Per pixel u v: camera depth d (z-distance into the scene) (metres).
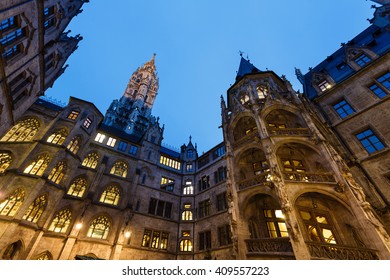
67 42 29.28
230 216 15.05
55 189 20.97
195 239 25.16
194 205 28.83
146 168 30.80
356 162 16.55
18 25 16.92
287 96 21.00
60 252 19.52
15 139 23.23
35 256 18.14
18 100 20.50
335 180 13.42
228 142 20.30
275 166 14.61
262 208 16.92
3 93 16.97
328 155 14.54
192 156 36.12
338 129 19.53
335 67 25.39
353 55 23.39
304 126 17.83
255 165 19.70
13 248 17.12
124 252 22.22
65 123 25.20
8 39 16.42
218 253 21.64
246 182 16.72
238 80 27.52
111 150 29.59
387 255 9.82
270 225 15.95
